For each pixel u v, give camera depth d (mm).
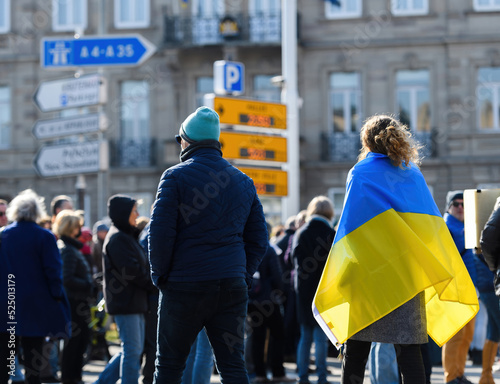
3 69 41250
